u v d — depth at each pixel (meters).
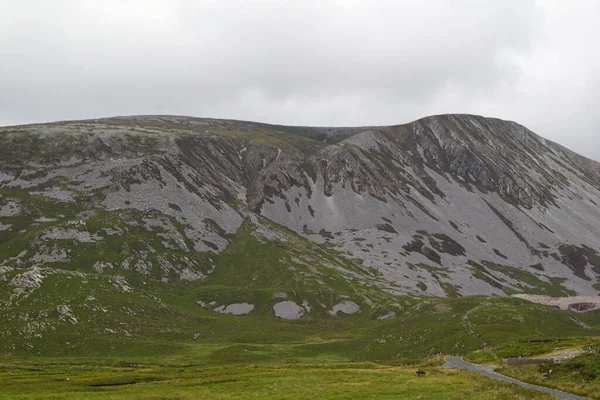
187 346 169.12
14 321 158.38
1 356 138.25
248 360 152.50
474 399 58.59
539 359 92.94
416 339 172.75
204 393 71.06
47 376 95.00
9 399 68.88
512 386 69.00
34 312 165.00
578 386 67.25
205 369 111.25
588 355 82.62
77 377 94.00
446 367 100.44
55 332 156.25
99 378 91.19
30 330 153.25
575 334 164.88
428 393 65.00
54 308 169.00
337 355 166.50
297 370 102.94
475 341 147.38
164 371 107.81
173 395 69.00
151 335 175.12
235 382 83.12
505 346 122.38
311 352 169.62
